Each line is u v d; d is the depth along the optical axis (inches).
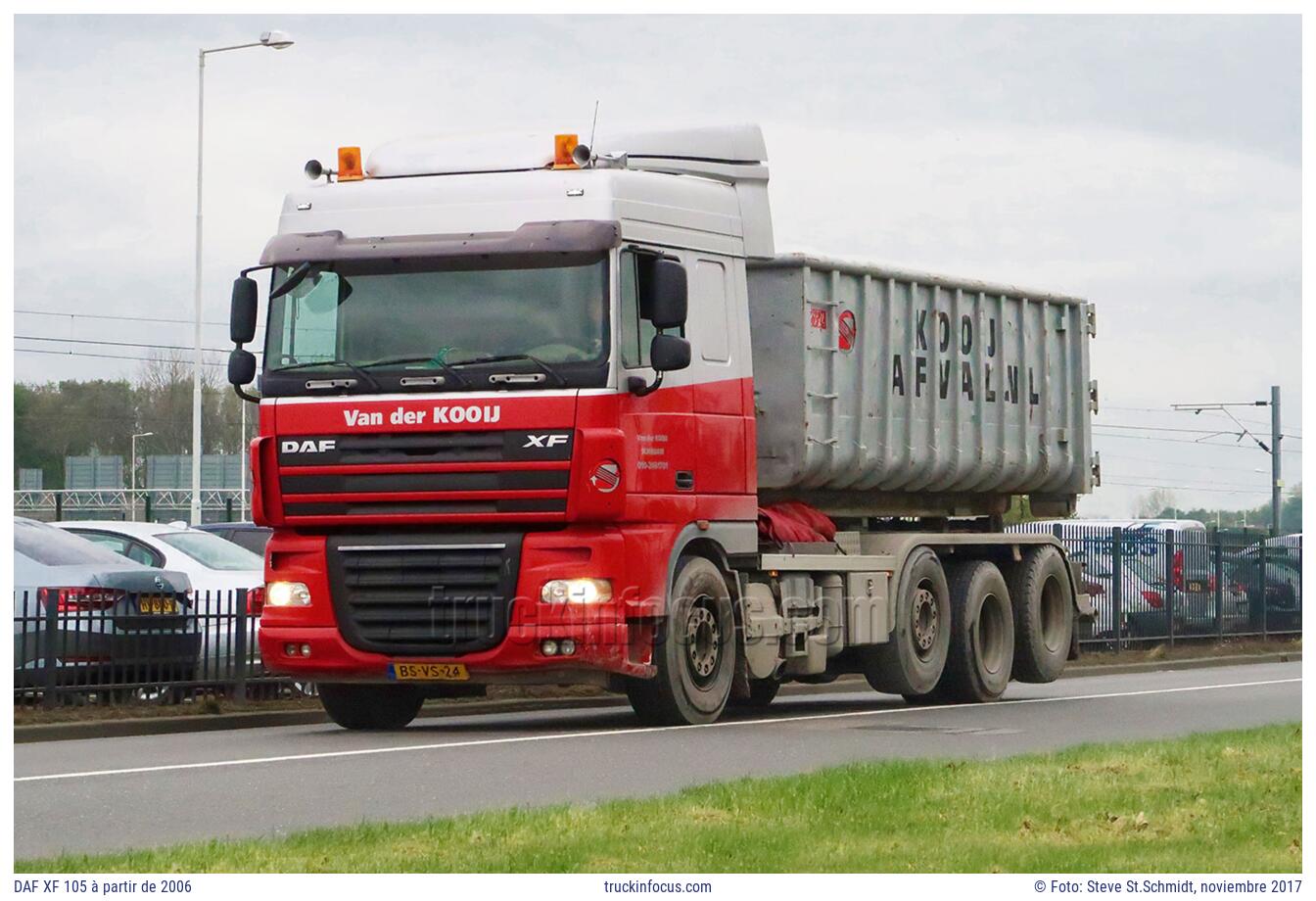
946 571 845.8
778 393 745.6
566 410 609.9
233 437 3929.6
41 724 653.9
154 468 3016.7
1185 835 380.2
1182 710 756.6
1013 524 960.9
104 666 701.3
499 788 477.7
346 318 631.2
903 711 768.3
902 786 435.5
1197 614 1387.8
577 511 609.0
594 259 619.5
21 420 3809.1
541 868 342.6
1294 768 475.2
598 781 493.7
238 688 745.6
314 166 667.4
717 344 677.3
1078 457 947.3
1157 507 3651.6
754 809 404.8
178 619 727.1
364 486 624.4
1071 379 943.0
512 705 807.1
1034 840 372.5
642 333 635.5
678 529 649.6
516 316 618.2
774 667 711.7
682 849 357.4
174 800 456.1
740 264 695.7
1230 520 3494.1
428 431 618.5
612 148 683.4
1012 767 474.9
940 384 840.3
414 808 441.7
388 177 666.8
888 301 802.2
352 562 628.7
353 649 629.3
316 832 378.0
